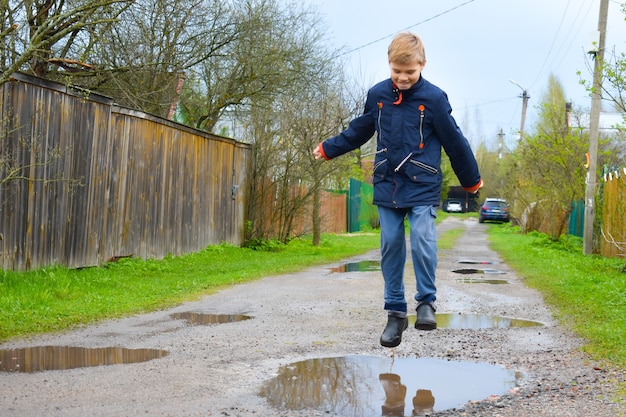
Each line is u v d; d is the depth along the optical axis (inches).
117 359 233.1
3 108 385.1
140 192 553.9
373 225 1515.7
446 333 285.7
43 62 523.8
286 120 812.6
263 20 822.5
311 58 886.4
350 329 293.0
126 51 670.5
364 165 1492.4
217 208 719.1
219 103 853.8
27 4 448.1
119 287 421.7
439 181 171.3
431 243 168.7
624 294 387.9
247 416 170.6
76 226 464.1
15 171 365.1
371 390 196.2
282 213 853.8
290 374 214.2
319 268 588.4
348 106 950.4
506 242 1011.3
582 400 182.1
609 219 716.7
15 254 400.5
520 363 230.7
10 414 169.0
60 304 348.2
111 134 506.3
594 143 749.3
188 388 195.6
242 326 300.0
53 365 223.3
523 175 1238.9
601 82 564.1
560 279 482.9
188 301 378.6
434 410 177.0
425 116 167.0
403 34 165.8
